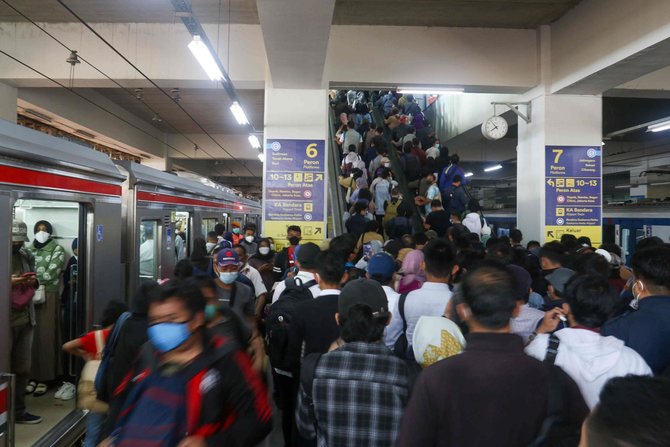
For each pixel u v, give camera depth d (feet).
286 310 9.09
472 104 36.14
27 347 11.67
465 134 39.14
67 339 13.85
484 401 4.13
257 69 24.32
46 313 13.83
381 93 43.60
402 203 25.59
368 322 5.68
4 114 24.89
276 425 11.89
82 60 24.13
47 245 14.24
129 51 24.23
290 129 24.06
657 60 19.27
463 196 26.04
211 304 6.41
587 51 21.38
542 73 24.61
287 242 23.91
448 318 6.97
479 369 4.21
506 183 89.51
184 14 15.87
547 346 5.41
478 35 24.88
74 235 14.73
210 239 20.90
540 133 24.82
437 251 8.23
